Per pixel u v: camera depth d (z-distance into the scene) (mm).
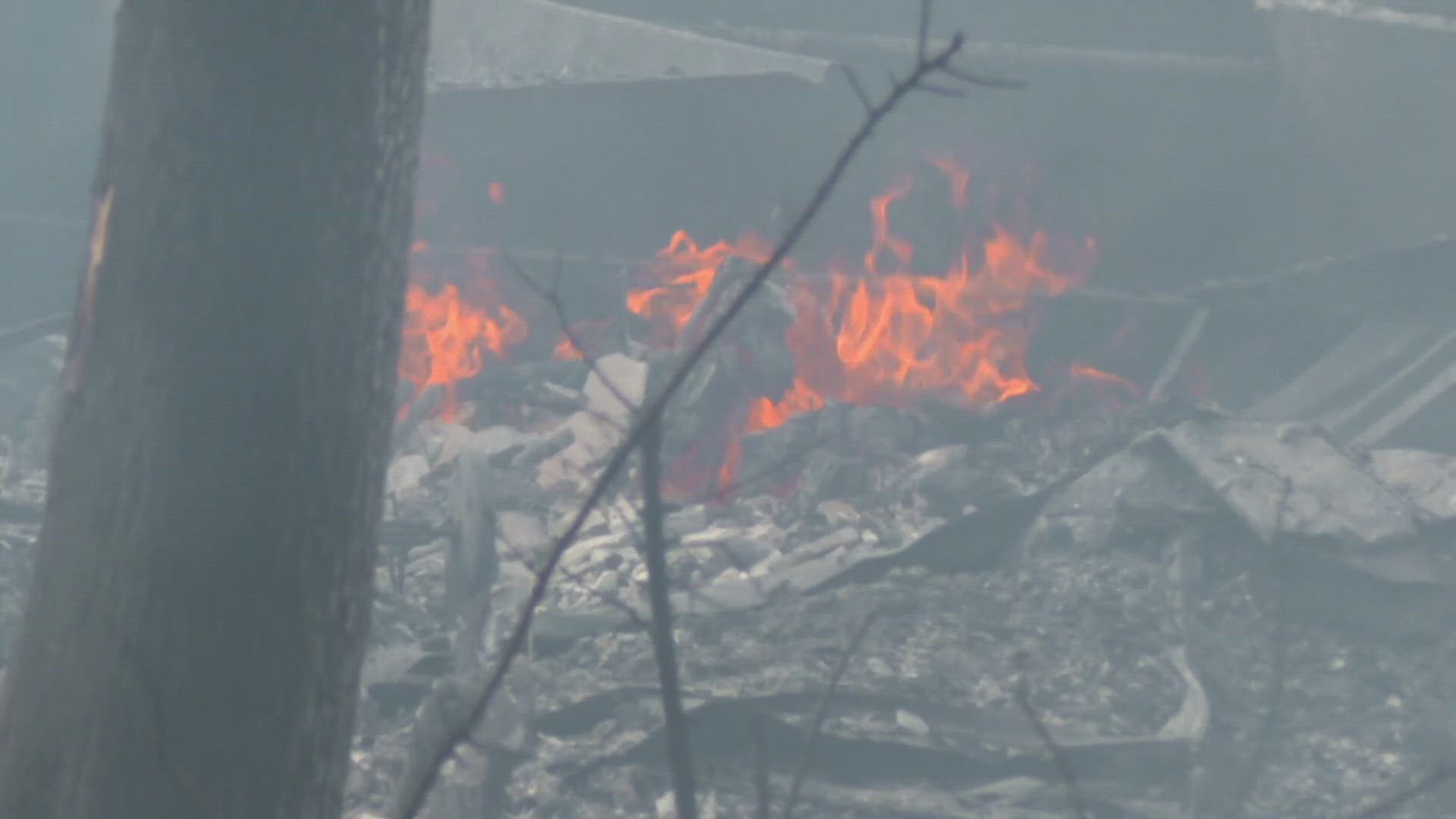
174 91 10500
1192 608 31719
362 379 11078
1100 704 28266
